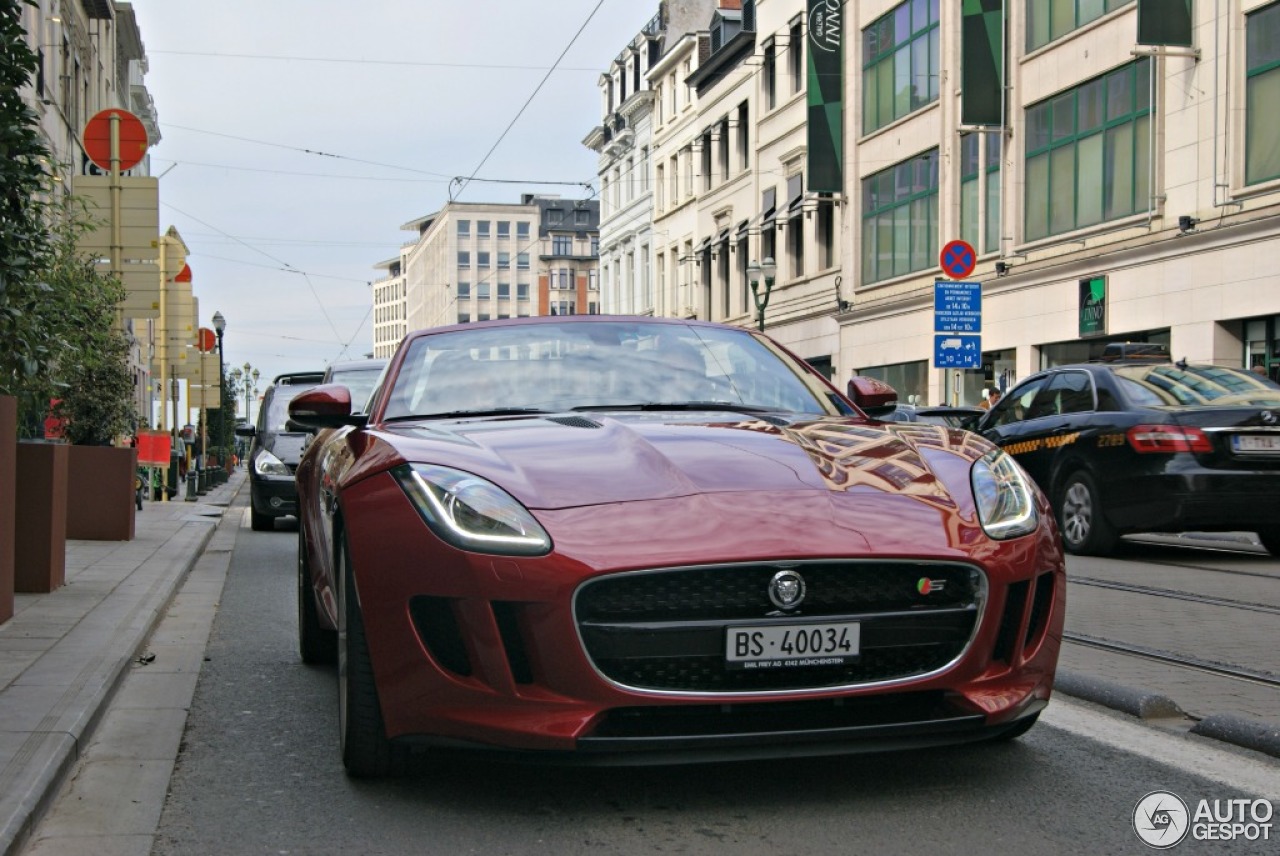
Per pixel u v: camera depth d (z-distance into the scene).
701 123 50.16
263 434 17.09
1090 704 5.04
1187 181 21.53
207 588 9.86
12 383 7.83
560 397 4.94
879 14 33.53
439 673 3.55
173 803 3.87
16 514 8.68
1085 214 24.58
